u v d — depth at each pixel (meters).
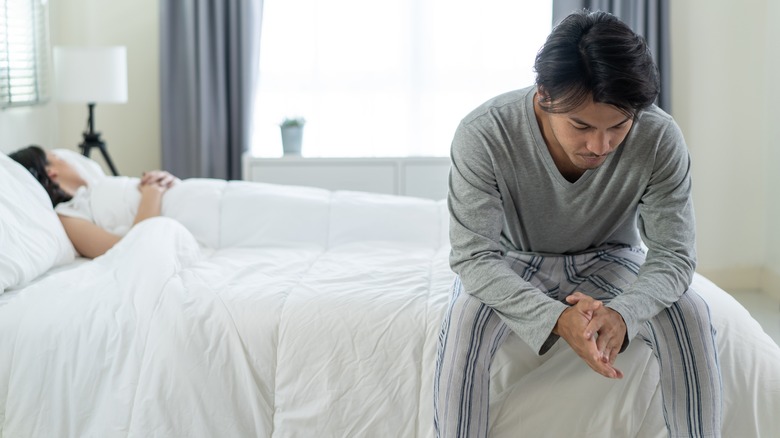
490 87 4.50
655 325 1.77
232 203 2.82
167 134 4.42
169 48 4.38
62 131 4.46
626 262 1.93
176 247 2.41
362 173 4.16
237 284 2.17
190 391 1.95
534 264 1.94
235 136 4.45
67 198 2.90
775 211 4.12
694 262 1.79
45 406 1.97
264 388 1.98
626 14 4.27
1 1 3.57
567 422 1.85
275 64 4.52
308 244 2.75
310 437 1.95
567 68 1.53
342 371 1.95
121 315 2.03
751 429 1.82
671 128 1.76
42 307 2.05
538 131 1.74
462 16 4.46
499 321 1.79
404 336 1.96
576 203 1.81
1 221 2.32
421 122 4.54
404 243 2.71
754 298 4.10
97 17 4.43
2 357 1.99
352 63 4.52
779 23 4.02
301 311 2.01
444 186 4.16
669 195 1.77
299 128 4.27
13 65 3.73
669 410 1.77
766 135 4.22
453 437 1.73
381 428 1.93
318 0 4.47
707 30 4.21
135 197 2.85
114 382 1.97
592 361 1.62
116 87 3.77
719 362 1.83
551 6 4.37
